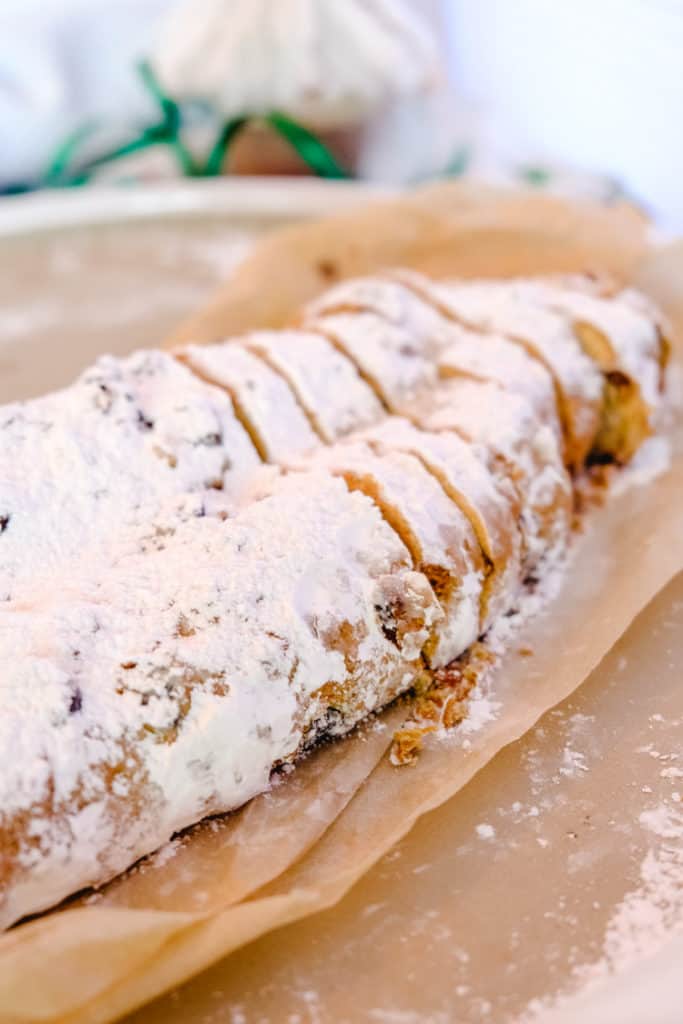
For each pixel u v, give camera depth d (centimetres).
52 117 73
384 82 67
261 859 35
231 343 46
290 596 37
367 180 73
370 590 37
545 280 51
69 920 32
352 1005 33
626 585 41
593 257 54
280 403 43
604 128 64
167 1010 33
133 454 40
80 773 34
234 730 35
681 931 34
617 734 38
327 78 67
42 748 33
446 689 39
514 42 70
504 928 34
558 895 35
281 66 66
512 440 42
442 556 38
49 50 72
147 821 35
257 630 36
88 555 38
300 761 37
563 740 38
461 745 38
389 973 34
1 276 59
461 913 35
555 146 69
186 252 61
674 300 52
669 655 40
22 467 40
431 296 49
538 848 36
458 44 77
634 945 34
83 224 63
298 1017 33
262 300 54
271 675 36
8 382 52
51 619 35
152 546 38
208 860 35
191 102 71
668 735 38
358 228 56
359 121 70
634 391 46
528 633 41
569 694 39
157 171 76
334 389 44
